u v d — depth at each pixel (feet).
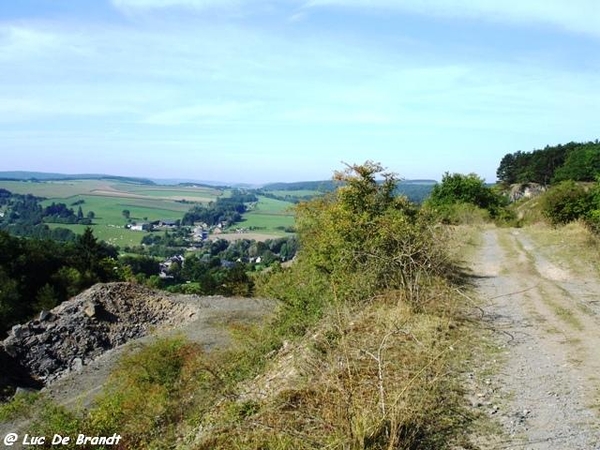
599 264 57.98
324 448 16.38
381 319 30.32
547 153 268.00
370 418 17.28
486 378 23.75
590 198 101.24
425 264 38.22
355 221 42.04
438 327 30.58
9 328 101.81
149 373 46.62
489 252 71.82
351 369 22.82
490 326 32.94
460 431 18.53
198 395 35.35
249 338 44.86
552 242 77.36
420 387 21.18
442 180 154.20
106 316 83.15
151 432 31.35
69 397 55.31
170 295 97.30
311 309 38.09
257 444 18.12
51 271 138.21
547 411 20.10
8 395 61.72
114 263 175.01
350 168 47.75
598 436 17.88
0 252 127.13
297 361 25.90
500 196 168.45
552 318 35.40
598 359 26.43
